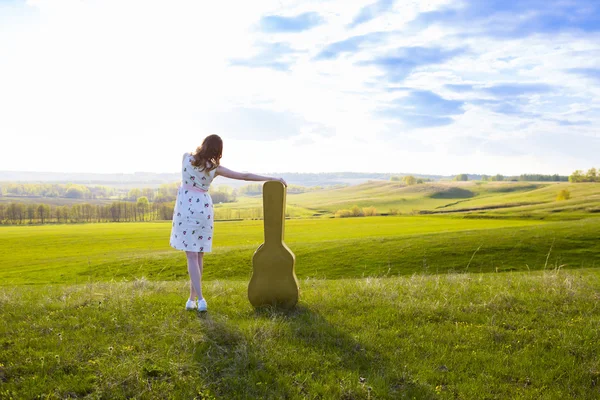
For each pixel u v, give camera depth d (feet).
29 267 115.03
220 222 294.46
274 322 16.24
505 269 92.32
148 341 14.44
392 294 21.30
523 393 12.01
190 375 12.29
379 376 12.55
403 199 522.88
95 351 13.74
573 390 12.20
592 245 105.29
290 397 11.47
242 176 18.15
